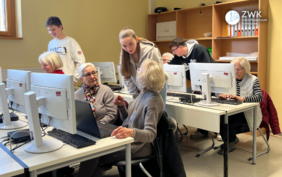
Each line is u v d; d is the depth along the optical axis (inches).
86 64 90.8
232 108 95.3
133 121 72.6
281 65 152.7
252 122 110.1
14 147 57.4
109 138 62.2
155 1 214.7
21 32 150.6
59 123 57.6
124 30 85.5
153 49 89.4
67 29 169.5
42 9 157.8
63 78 54.1
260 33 150.3
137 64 93.1
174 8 193.9
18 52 150.6
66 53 134.2
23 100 71.8
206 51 133.9
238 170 106.0
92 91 90.8
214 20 168.7
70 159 51.9
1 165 47.9
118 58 200.7
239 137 149.7
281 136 149.6
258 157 119.5
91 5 179.9
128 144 61.8
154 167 73.2
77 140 59.4
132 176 76.7
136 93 100.9
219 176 100.9
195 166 110.0
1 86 72.1
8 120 73.8
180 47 134.5
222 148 125.7
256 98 109.0
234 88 96.5
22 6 149.5
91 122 61.3
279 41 152.3
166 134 70.6
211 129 90.7
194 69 106.6
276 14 152.2
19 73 73.7
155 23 216.2
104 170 101.3
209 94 100.3
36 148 55.1
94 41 184.1
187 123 98.8
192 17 193.8
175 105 102.4
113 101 84.7
